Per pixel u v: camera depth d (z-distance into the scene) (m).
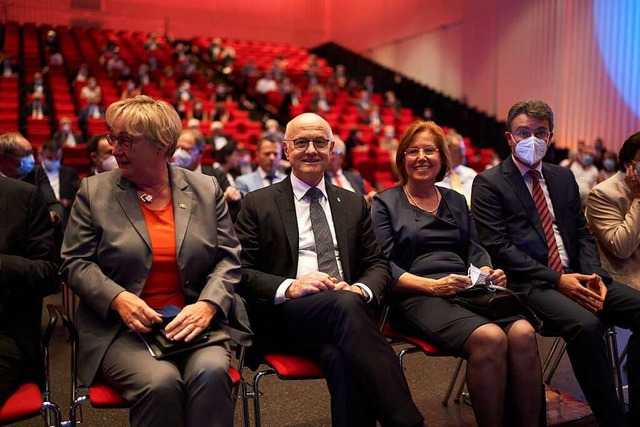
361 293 2.16
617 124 9.43
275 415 2.75
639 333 2.44
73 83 11.46
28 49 13.18
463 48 12.73
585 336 2.29
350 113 11.90
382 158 8.46
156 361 1.80
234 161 5.64
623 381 3.08
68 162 7.22
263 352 2.20
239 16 17.94
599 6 9.64
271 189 2.37
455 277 2.31
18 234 1.98
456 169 4.82
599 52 9.67
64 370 3.20
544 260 2.63
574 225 2.73
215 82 13.59
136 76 12.52
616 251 2.74
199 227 2.02
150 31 17.19
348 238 2.35
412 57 14.48
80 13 16.53
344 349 1.95
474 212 2.72
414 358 3.56
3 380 1.75
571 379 3.18
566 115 10.22
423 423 1.93
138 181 2.00
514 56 11.28
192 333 1.83
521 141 2.64
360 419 1.97
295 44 18.19
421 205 2.63
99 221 1.93
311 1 18.02
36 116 9.30
